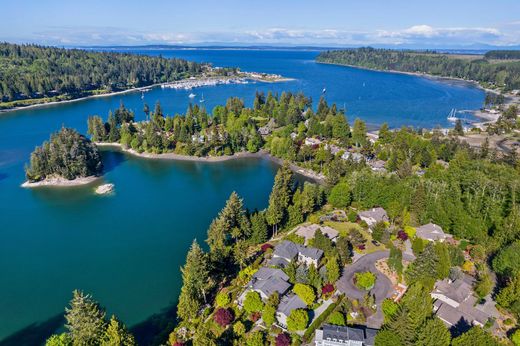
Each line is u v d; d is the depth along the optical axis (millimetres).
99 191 165000
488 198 120312
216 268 95688
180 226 132500
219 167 198125
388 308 79875
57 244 121812
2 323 87562
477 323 77375
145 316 88688
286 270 93000
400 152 187375
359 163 169250
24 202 154875
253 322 80500
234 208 115812
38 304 93875
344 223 124625
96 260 112375
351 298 86750
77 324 66250
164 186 172000
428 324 67125
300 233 114562
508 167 156750
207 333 73000
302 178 180375
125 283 101125
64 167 176875
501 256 93188
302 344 74875
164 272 105750
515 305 77812
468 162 162625
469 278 93750
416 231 114688
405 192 129375
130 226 133125
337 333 72875
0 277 104875
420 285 78000
